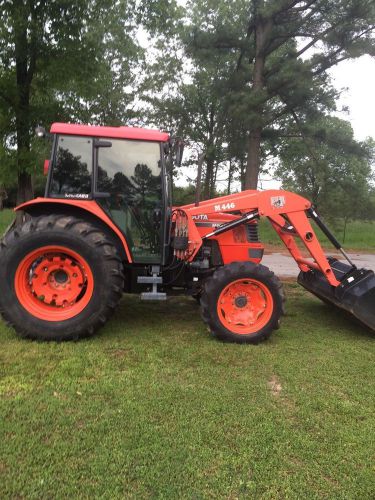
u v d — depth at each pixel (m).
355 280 4.92
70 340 4.29
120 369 3.67
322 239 16.83
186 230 4.74
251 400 3.23
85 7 9.27
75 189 4.54
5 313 4.18
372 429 2.92
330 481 2.41
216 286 4.45
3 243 4.24
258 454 2.59
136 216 4.62
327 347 4.50
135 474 2.36
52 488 2.24
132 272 4.81
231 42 15.45
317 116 15.20
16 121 9.50
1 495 2.18
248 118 13.70
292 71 13.67
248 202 4.89
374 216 17.70
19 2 8.65
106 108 21.00
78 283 4.37
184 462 2.48
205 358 4.01
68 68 9.68
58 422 2.79
